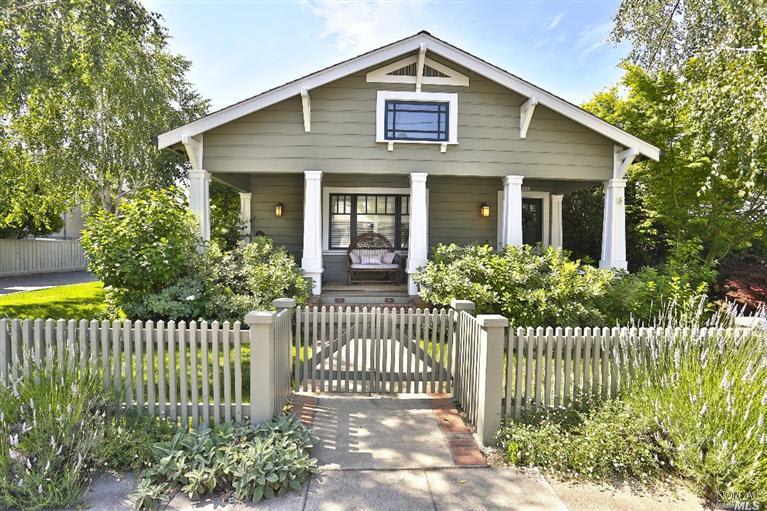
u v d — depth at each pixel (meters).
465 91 7.97
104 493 2.71
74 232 25.17
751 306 9.78
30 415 2.93
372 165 7.91
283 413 3.92
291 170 7.82
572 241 12.70
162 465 2.79
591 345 3.77
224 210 14.36
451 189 10.41
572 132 8.11
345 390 4.61
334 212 10.68
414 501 2.69
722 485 2.79
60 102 11.05
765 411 2.89
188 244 7.01
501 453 3.28
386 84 7.88
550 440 3.19
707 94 5.48
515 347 3.86
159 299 6.46
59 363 3.23
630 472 3.04
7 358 3.49
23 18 6.72
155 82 14.34
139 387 3.57
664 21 7.30
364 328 4.57
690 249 8.94
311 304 7.60
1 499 2.48
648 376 3.42
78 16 7.31
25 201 12.24
